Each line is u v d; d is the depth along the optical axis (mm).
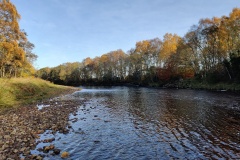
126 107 24859
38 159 9211
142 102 29172
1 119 17109
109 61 121062
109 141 11992
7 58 43938
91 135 13172
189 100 29469
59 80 135375
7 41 42469
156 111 21344
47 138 12461
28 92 36938
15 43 43312
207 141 11742
